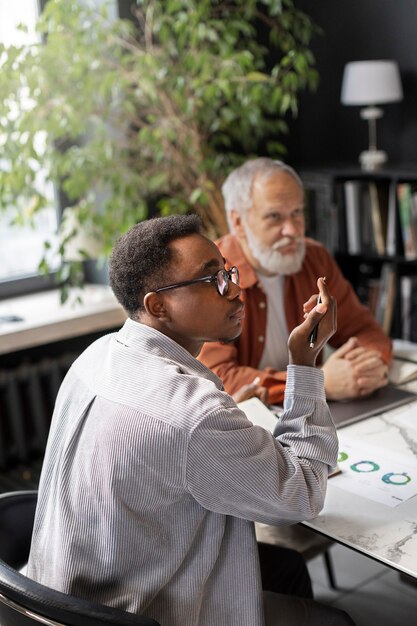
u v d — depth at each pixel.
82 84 3.15
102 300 3.55
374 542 1.41
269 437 1.35
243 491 1.30
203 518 1.35
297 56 3.33
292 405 1.47
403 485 1.61
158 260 1.33
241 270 2.31
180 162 3.43
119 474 1.26
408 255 3.70
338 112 4.29
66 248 3.27
